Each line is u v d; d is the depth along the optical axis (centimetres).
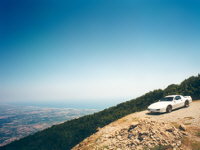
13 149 2686
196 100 2306
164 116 1652
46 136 2692
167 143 957
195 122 1309
